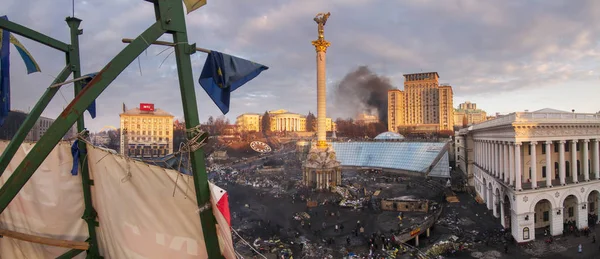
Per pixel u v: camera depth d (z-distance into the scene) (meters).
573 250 41.91
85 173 8.68
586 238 45.59
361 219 56.34
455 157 108.50
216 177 98.69
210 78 7.30
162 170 6.79
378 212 60.16
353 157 125.00
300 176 98.81
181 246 6.88
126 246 7.52
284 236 47.97
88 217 8.73
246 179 94.56
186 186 6.57
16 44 9.65
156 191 6.98
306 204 67.31
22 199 8.99
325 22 81.81
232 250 6.19
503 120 51.41
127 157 7.42
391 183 91.94
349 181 95.19
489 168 62.44
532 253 41.66
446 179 93.94
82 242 8.44
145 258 7.23
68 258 8.38
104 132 121.75
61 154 8.84
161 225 7.03
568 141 52.53
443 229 51.78
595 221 51.78
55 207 8.75
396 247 43.06
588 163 52.72
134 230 7.38
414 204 60.28
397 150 117.31
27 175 5.78
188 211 6.74
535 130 46.22
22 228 9.02
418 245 45.38
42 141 5.72
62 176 8.79
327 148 83.19
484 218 57.38
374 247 43.22
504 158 52.06
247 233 49.16
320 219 56.75
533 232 45.53
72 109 5.73
